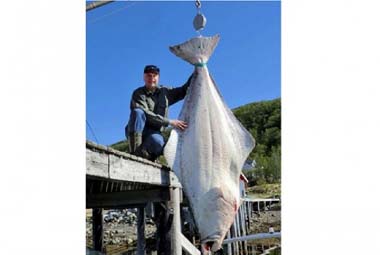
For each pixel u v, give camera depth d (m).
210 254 3.27
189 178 3.31
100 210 5.45
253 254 5.44
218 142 3.31
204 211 3.25
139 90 4.36
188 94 3.39
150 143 4.30
